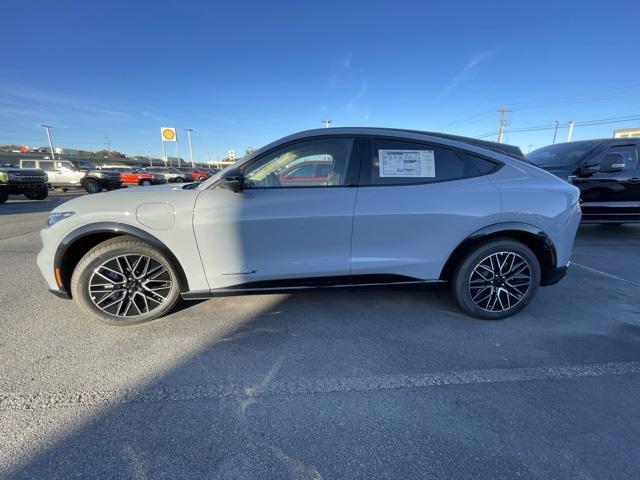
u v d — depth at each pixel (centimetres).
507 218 285
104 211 265
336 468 162
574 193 300
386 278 291
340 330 288
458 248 289
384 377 229
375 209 274
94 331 283
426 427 187
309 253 279
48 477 156
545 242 293
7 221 859
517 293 304
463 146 291
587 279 411
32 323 296
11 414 193
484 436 181
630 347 265
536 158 723
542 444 176
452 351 259
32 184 1405
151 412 197
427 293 362
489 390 216
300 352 257
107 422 189
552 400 207
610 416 195
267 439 179
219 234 269
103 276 279
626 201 611
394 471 161
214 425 188
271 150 274
